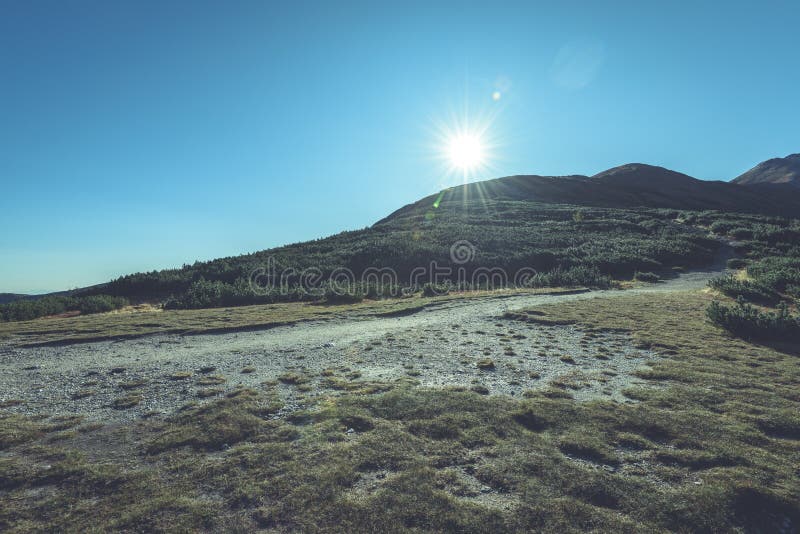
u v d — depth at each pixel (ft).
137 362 39.06
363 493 16.52
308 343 45.44
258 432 22.20
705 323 48.06
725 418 22.82
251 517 15.29
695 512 15.23
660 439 20.77
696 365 32.86
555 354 38.19
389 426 22.25
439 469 18.22
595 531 14.33
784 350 37.17
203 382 31.71
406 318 60.75
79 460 19.84
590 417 23.04
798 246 122.01
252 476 17.85
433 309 67.67
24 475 18.53
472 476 17.70
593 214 192.54
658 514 15.19
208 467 18.63
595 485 16.81
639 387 28.37
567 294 78.69
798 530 14.66
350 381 30.94
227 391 29.43
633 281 96.89
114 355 42.32
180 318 64.80
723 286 69.31
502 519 14.90
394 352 40.14
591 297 72.02
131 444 21.56
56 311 86.63
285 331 53.98
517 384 29.68
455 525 14.62
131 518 15.29
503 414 23.57
